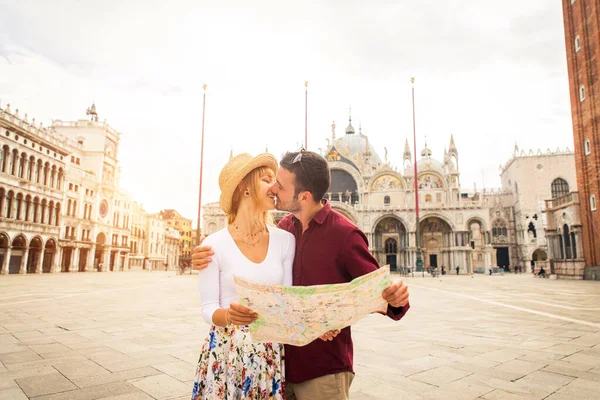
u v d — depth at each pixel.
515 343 8.83
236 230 2.97
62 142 59.25
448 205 70.50
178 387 5.63
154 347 8.25
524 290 26.66
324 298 2.14
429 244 73.19
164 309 15.13
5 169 46.81
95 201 72.44
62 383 5.78
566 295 22.22
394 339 9.30
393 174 75.56
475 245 87.56
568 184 85.81
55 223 57.34
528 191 87.31
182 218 136.25
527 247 84.94
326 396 2.63
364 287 2.19
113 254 80.88
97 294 21.91
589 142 39.50
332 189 79.38
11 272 48.47
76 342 8.74
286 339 2.38
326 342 2.69
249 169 2.93
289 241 3.07
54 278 41.25
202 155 50.38
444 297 21.25
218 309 2.57
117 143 82.75
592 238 39.19
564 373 6.39
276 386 2.71
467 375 6.26
